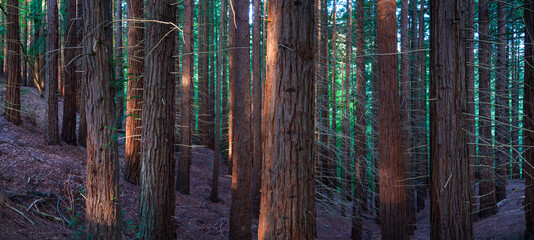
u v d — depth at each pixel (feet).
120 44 46.24
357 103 39.01
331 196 37.60
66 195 24.64
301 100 11.40
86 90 15.66
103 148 15.71
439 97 17.83
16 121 34.30
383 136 27.78
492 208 42.47
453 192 17.42
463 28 17.84
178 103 58.13
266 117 11.78
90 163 15.67
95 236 15.62
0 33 35.58
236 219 30.04
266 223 11.55
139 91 33.45
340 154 38.81
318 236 42.88
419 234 46.01
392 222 27.27
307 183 11.50
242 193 30.14
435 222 18.07
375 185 45.78
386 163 27.68
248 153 30.42
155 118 20.25
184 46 44.62
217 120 46.14
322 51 51.70
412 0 60.13
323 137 40.68
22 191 22.34
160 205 20.25
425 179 59.88
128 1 31.78
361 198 40.37
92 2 15.43
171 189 21.02
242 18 30.89
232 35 41.06
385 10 27.45
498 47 39.91
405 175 43.21
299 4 11.42
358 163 39.60
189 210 35.88
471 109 28.07
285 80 11.32
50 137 33.06
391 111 27.48
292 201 11.24
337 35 35.09
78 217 22.36
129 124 33.94
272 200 11.44
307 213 11.47
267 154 11.67
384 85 27.71
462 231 17.39
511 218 37.91
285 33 11.34
